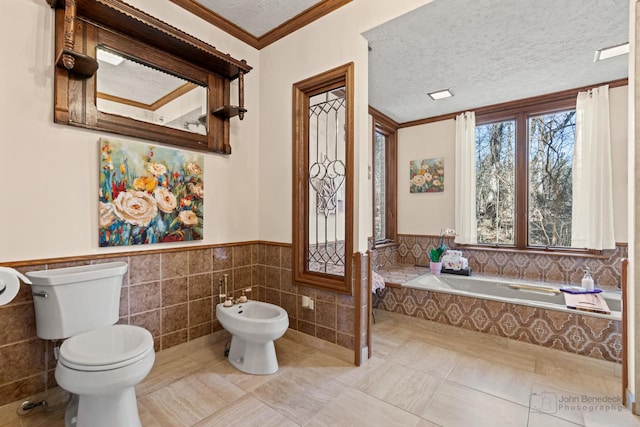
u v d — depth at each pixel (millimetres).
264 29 2686
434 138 4195
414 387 1925
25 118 1634
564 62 2686
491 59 2645
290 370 2125
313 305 2496
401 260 4438
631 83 1658
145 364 1438
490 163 3848
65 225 1767
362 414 1656
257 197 2902
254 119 2869
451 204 4078
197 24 2400
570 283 3176
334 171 2562
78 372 1304
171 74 2230
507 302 2549
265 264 2844
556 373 2125
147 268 2123
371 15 2174
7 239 1580
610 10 1995
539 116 3547
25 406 1619
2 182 1566
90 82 1842
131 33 1974
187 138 2324
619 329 2119
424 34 2258
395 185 4441
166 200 2213
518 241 3629
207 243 2500
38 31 1679
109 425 1376
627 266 1743
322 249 2598
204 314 2469
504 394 1857
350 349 2268
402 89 3287
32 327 1668
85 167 1844
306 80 2500
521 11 2008
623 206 3014
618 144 3029
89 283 1681
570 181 3365
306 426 1558
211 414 1642
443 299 2869
